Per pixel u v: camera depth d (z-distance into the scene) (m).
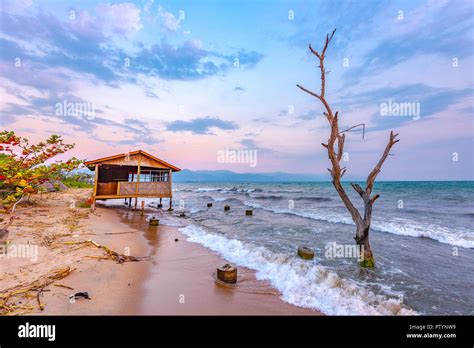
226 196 43.44
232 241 11.13
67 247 8.02
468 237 13.17
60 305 4.77
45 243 8.07
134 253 8.73
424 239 13.26
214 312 5.22
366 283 7.43
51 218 12.02
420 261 9.59
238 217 20.23
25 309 4.51
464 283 7.52
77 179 34.81
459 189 53.31
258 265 8.41
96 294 5.36
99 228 11.79
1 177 10.81
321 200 35.66
